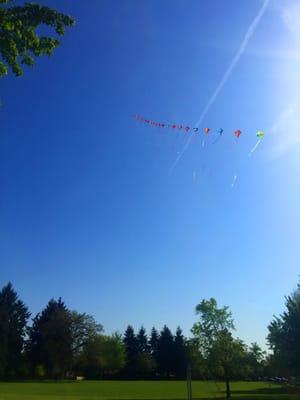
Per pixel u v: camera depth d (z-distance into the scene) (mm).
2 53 15500
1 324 115938
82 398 51500
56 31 15852
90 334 115062
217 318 59969
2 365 113812
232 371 58688
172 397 56156
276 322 49906
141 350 141625
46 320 123375
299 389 60531
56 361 113188
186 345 60906
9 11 15258
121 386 85125
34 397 50188
